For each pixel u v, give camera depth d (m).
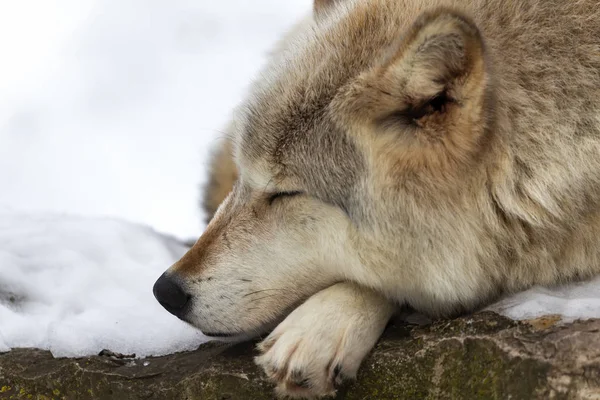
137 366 7.23
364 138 6.66
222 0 22.56
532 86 6.82
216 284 7.08
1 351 7.66
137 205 15.57
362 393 6.45
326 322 6.54
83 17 22.45
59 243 9.81
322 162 6.82
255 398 6.59
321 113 6.87
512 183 6.68
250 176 7.15
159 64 20.72
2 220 10.72
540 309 6.29
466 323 6.42
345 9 7.84
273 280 7.06
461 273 6.86
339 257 6.88
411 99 6.38
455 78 6.24
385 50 6.79
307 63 7.22
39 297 8.69
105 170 17.05
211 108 19.08
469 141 6.42
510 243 6.85
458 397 6.08
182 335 7.69
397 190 6.64
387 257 6.78
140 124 18.73
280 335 6.54
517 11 7.06
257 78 8.00
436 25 6.02
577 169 6.71
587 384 5.63
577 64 6.87
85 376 7.10
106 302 8.64
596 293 6.64
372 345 6.63
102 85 20.02
